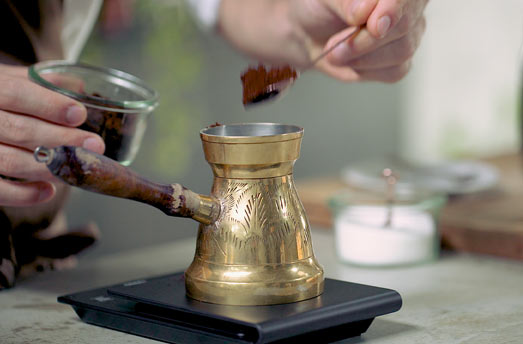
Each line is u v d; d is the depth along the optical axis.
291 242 0.89
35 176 0.97
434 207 1.18
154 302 0.90
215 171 0.90
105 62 2.40
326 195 1.42
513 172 1.65
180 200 0.87
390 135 3.29
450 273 1.14
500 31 3.16
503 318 0.98
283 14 1.26
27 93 0.94
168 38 2.51
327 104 3.09
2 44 1.12
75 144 0.95
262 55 1.33
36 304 1.04
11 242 1.10
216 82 2.74
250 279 0.88
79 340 0.93
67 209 2.40
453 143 3.27
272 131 0.91
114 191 0.84
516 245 1.19
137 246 2.62
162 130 2.59
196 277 0.89
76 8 1.24
